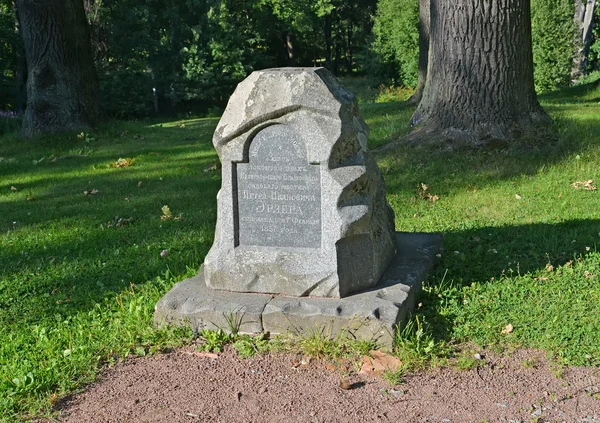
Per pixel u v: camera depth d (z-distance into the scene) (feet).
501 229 23.59
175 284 18.45
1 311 19.20
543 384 14.03
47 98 49.42
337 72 170.71
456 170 31.50
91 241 25.64
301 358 15.53
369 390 14.21
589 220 24.11
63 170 40.52
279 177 17.10
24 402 14.21
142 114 118.21
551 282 18.61
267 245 17.48
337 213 16.55
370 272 17.19
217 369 15.39
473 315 16.84
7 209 31.94
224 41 117.19
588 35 109.91
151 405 14.16
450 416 13.17
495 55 33.14
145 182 36.01
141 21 115.14
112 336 16.80
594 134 33.68
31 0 48.32
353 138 16.80
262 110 16.63
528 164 31.27
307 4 131.75
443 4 33.86
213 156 42.29
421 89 58.54
